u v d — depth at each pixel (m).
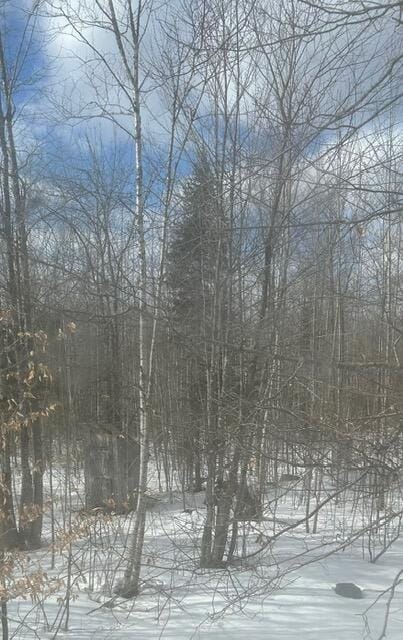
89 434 10.26
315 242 5.73
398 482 4.62
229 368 6.54
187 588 6.33
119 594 6.65
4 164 8.26
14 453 8.94
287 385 5.40
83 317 5.04
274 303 6.17
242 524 6.88
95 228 7.04
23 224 6.89
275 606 6.02
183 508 9.86
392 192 4.11
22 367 6.93
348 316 6.17
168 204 6.75
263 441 5.58
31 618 6.27
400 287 5.70
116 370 10.11
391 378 5.23
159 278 6.12
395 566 6.99
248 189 5.92
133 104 7.07
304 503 9.66
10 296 6.27
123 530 7.95
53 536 7.33
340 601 6.07
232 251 6.69
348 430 4.87
